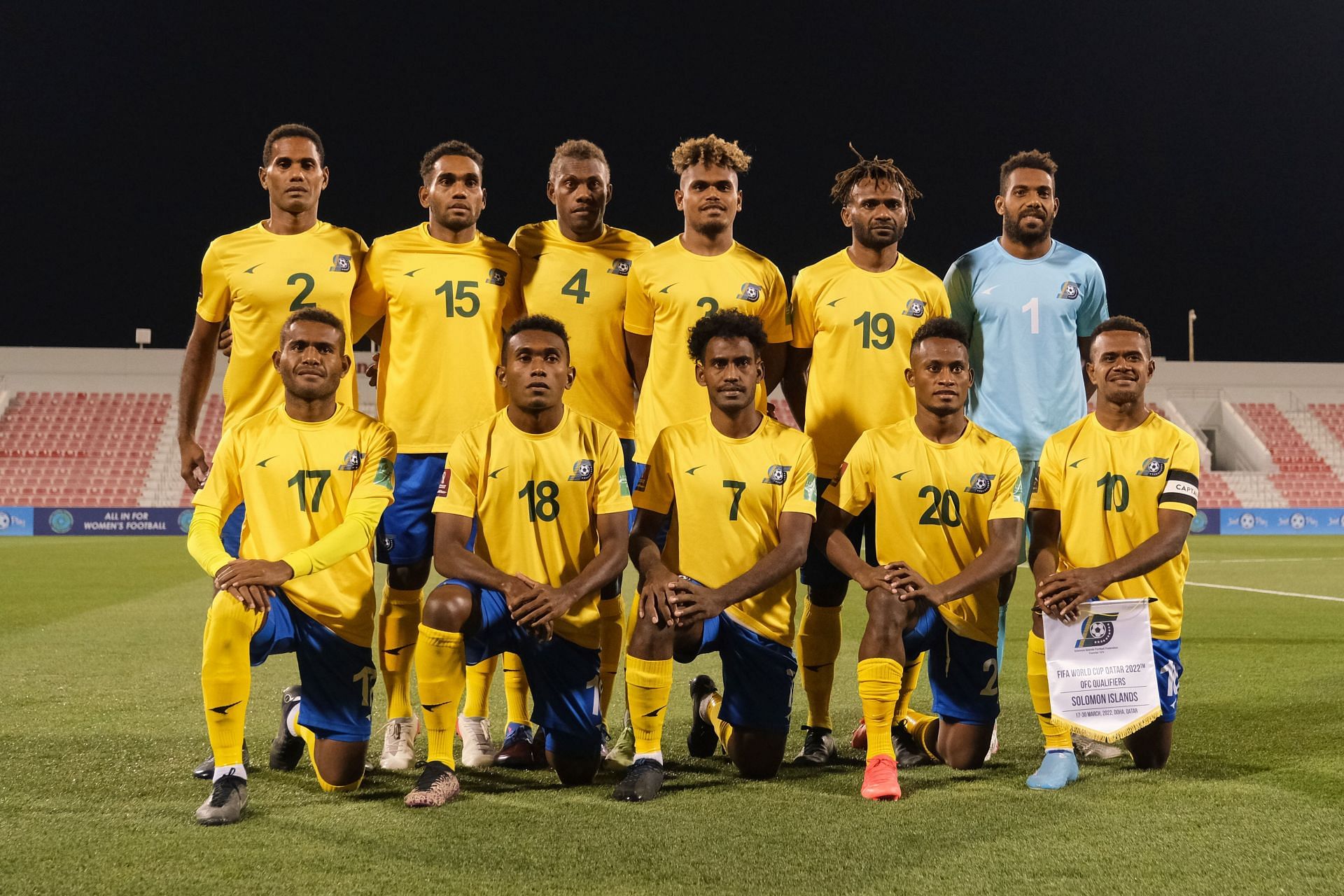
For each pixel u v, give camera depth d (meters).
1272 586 10.61
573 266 4.45
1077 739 3.86
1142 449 3.73
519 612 3.18
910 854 2.56
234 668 2.96
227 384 4.18
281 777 3.43
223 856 2.54
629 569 12.59
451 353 4.15
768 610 3.46
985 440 3.68
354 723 3.23
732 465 3.57
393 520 4.03
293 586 3.24
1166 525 3.61
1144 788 3.21
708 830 2.77
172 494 25.86
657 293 4.23
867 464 3.69
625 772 3.58
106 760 3.55
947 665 3.55
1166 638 3.62
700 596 3.29
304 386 3.40
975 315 4.71
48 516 22.02
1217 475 28.48
